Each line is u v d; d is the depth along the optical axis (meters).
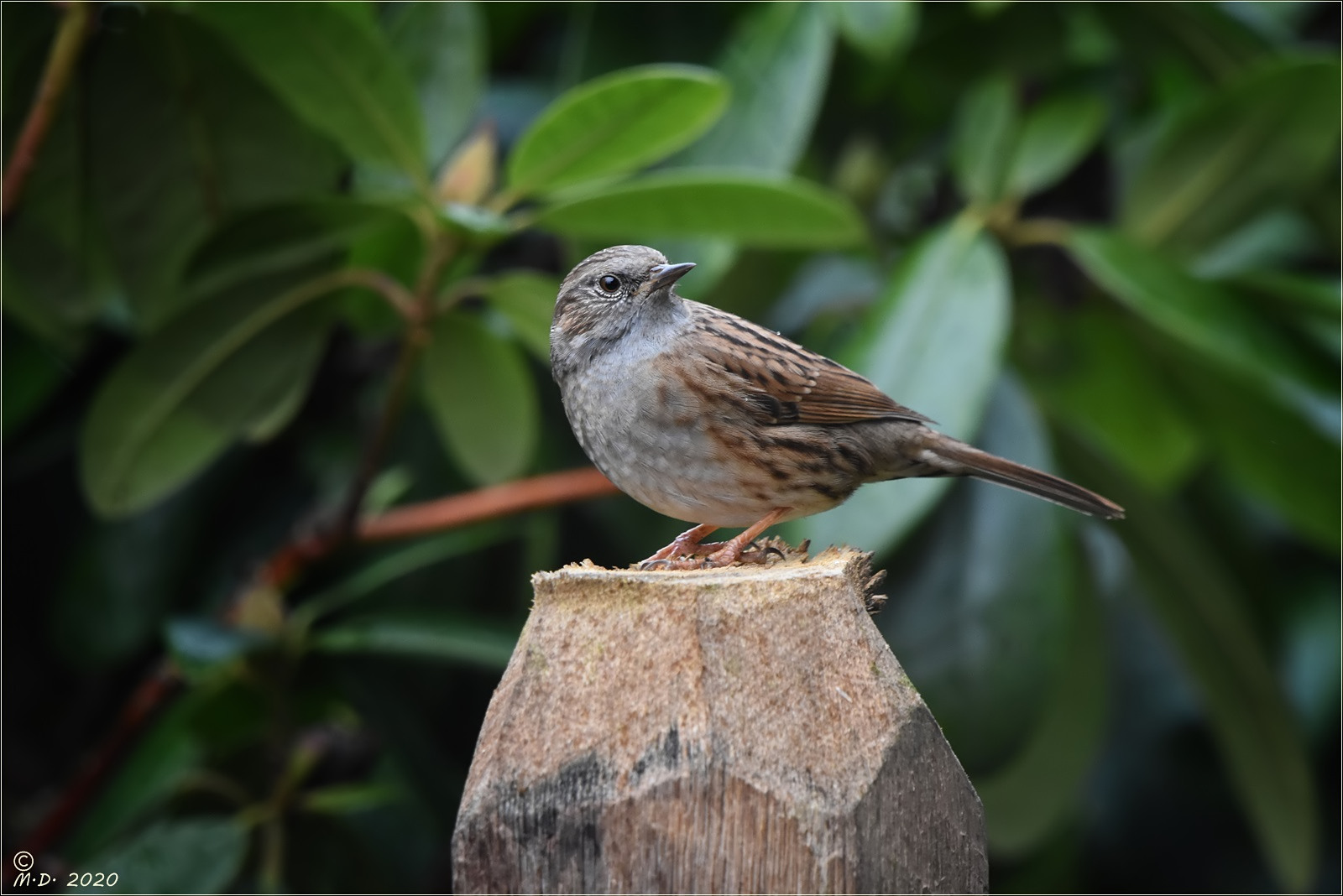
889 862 4.55
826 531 8.18
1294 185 10.00
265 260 8.45
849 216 7.79
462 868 4.65
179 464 9.02
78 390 10.66
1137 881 12.02
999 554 9.34
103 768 9.24
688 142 8.23
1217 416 10.25
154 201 9.19
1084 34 10.78
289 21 7.33
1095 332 10.65
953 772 4.86
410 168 8.06
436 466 10.77
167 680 9.32
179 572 10.25
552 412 10.69
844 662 4.73
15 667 10.36
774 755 4.52
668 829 4.48
